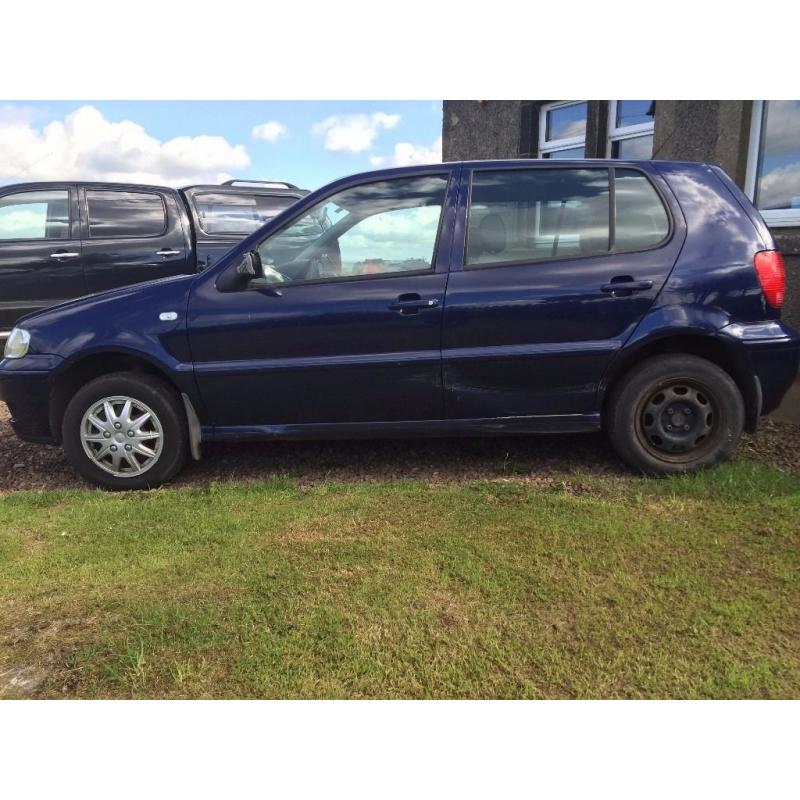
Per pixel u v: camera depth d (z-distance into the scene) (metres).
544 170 3.76
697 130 6.79
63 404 4.00
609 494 3.60
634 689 2.12
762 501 3.37
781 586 2.65
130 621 2.52
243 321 3.73
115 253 7.05
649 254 3.63
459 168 3.79
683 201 3.69
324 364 3.72
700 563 2.84
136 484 3.93
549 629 2.42
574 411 3.79
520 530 3.19
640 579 2.73
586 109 8.68
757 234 3.67
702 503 3.41
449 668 2.23
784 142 6.29
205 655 2.32
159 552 3.08
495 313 3.65
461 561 2.90
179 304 3.78
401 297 3.67
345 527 3.28
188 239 7.41
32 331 3.89
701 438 3.76
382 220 3.78
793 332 3.68
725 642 2.32
